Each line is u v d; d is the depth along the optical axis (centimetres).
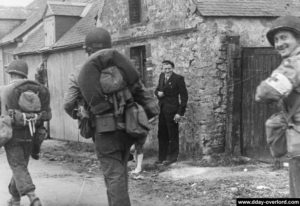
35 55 1717
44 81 1614
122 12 1214
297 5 1052
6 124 599
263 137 920
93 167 1001
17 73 641
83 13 1636
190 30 991
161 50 1084
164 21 1067
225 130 978
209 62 964
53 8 1595
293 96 349
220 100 970
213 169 893
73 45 1415
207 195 715
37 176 912
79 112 514
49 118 655
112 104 493
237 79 960
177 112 949
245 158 947
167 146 980
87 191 776
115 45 1252
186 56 1012
